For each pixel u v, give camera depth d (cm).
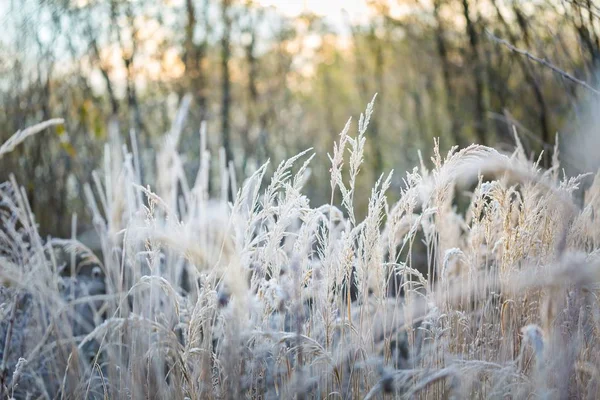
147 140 498
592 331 176
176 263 224
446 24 482
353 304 217
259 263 181
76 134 469
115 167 214
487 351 178
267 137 613
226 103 594
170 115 560
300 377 165
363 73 623
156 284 192
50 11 473
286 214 176
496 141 412
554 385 164
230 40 611
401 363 216
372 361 169
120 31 520
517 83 388
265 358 181
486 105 433
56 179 445
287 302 181
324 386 181
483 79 429
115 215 213
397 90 599
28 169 439
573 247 175
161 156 219
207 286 172
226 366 164
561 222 169
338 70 679
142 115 545
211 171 535
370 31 602
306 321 188
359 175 596
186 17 573
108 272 218
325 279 178
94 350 261
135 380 178
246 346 175
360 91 628
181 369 179
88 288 287
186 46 573
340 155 179
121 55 518
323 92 679
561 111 351
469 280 185
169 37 568
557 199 169
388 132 612
